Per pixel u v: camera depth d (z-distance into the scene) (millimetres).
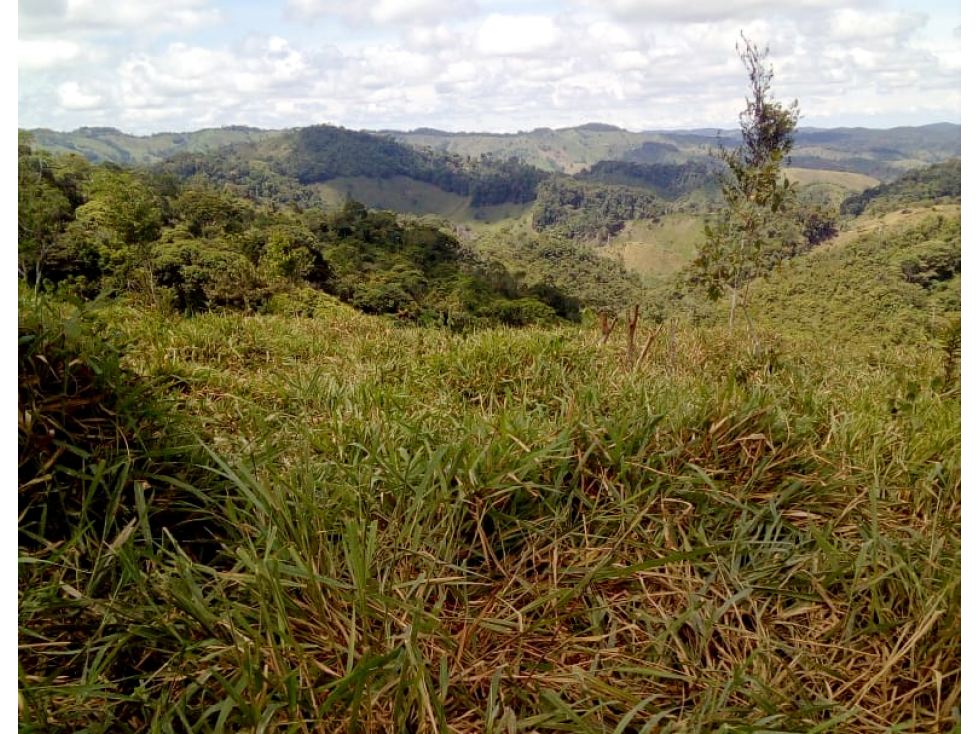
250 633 1166
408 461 1830
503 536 1657
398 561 1527
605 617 1442
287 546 1440
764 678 1254
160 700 1104
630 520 1676
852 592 1423
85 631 1286
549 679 1225
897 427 2451
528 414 2365
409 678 1127
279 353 4949
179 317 5688
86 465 1640
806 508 1831
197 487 1768
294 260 34188
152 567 1487
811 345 6316
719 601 1477
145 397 1914
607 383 2959
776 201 5930
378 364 4219
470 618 1374
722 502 1735
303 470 1839
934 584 1407
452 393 3434
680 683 1262
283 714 1113
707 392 2434
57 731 1092
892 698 1213
